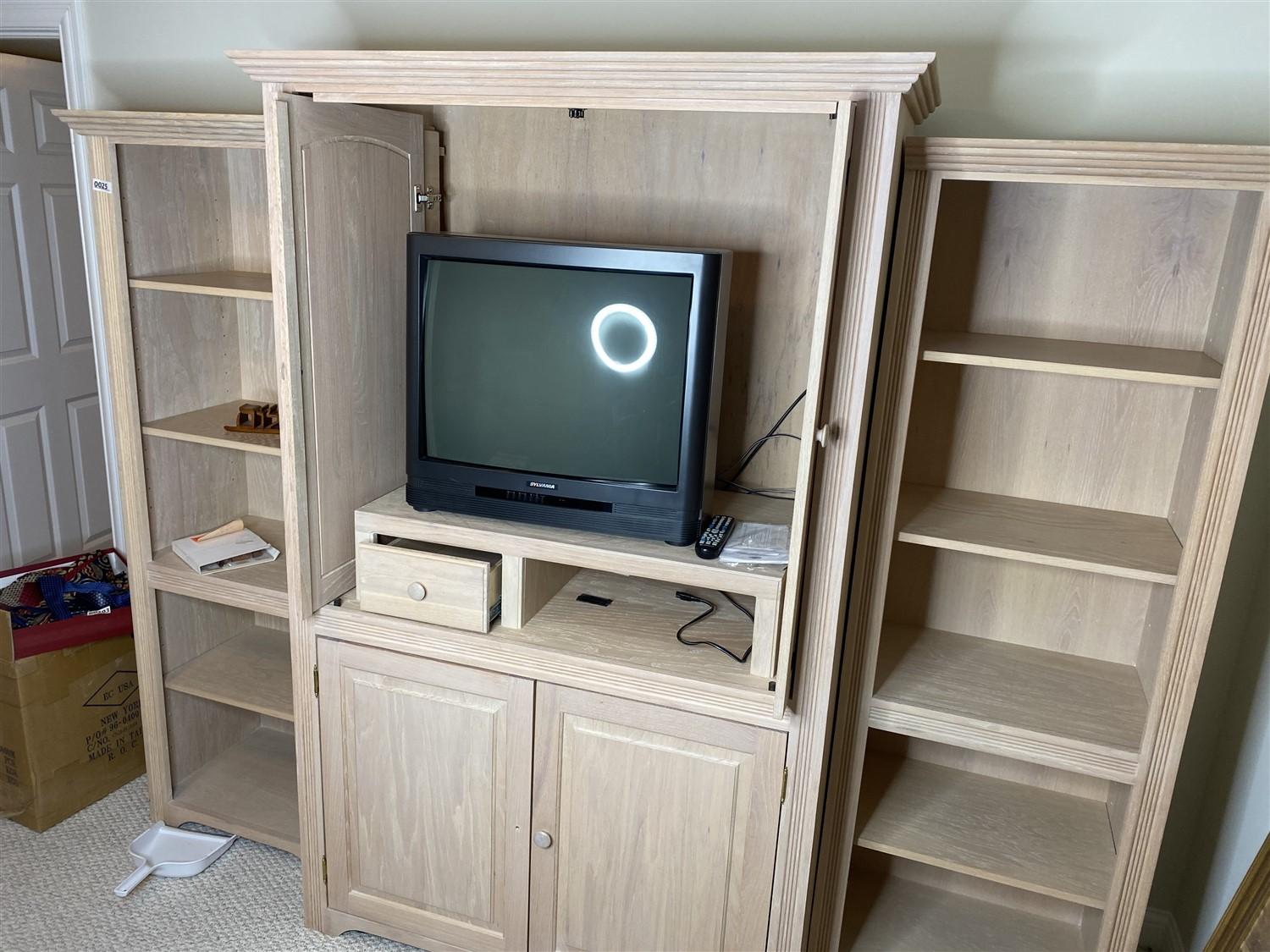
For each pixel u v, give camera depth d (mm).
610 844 1926
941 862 1884
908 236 1609
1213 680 2008
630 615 1995
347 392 1958
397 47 2199
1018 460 1980
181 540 2379
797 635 1724
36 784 2449
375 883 2145
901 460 1712
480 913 2082
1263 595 1869
